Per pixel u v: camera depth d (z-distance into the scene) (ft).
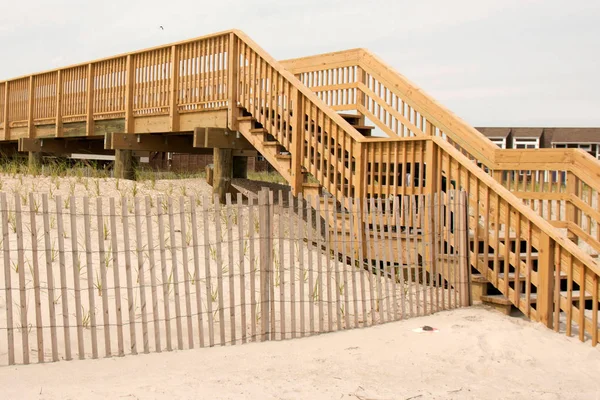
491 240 26.86
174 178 47.29
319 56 37.45
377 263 22.56
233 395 14.23
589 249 37.37
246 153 46.09
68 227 27.27
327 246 21.43
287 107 32.37
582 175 27.63
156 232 28.96
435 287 26.78
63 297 16.61
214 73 36.55
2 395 13.46
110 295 21.36
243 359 17.29
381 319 22.44
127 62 42.86
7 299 15.98
